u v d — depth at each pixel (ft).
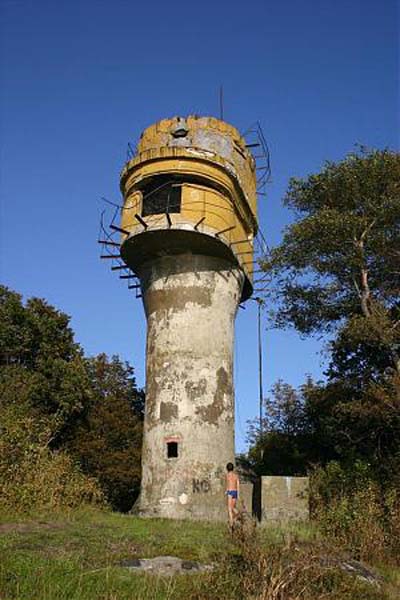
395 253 76.54
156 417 69.67
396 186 73.97
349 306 81.51
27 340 99.91
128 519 56.70
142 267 76.69
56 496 60.13
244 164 80.74
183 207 71.31
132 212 73.36
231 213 74.79
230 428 70.79
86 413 101.86
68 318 106.11
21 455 62.28
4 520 48.85
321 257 78.18
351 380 80.02
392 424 72.79
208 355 71.15
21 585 30.40
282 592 31.94
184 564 37.40
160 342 72.13
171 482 66.23
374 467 68.95
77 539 42.63
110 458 95.40
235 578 34.04
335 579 36.65
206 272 73.61
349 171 76.07
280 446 96.32
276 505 66.59
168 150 72.43
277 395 105.40
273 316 84.17
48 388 97.04
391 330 71.10
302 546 43.86
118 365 115.14
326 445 88.48
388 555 51.78
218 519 64.80
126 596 30.81
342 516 59.21
